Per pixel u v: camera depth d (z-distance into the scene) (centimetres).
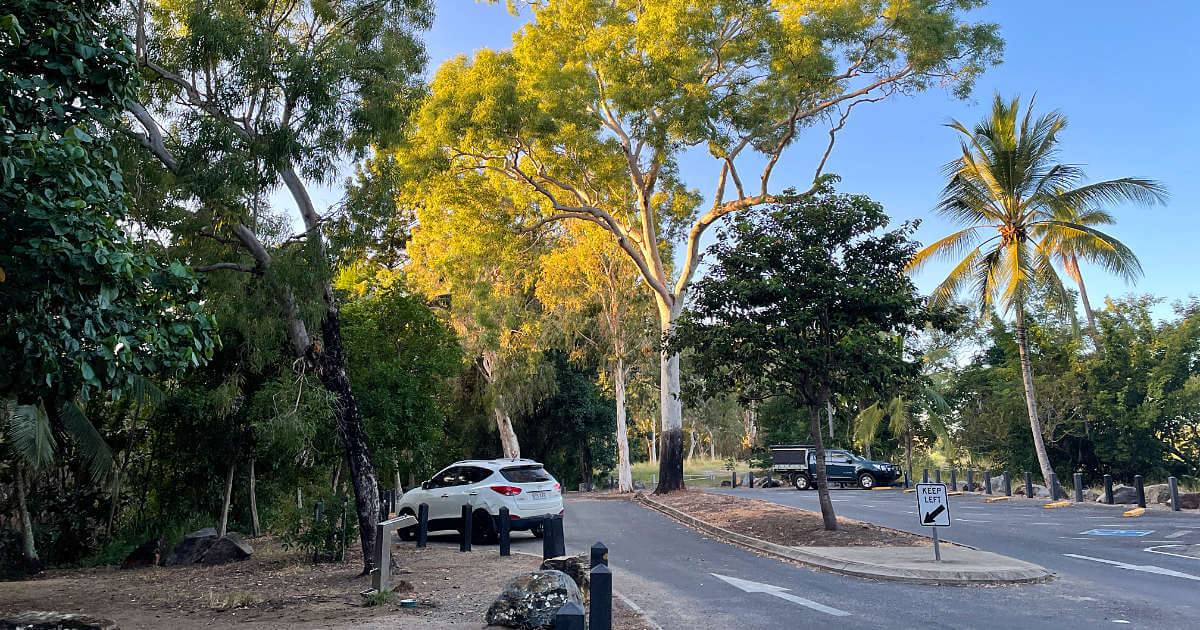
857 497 3030
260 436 1338
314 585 1123
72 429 1515
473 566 1280
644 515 2331
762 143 2588
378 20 1305
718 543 1653
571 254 3388
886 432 4675
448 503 1684
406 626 827
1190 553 1405
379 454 1723
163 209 1184
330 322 1270
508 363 3575
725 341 1619
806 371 1594
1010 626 836
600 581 596
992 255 2886
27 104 642
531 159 2669
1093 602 970
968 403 4075
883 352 1551
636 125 2450
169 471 1936
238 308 1299
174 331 685
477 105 2355
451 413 3872
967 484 3341
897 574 1162
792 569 1286
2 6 634
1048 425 3516
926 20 2361
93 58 684
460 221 2686
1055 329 3603
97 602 1025
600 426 4516
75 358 621
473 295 3284
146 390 1505
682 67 2402
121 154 1067
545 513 1678
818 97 2608
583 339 3822
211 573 1302
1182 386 3294
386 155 1330
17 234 595
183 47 1150
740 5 2386
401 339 1894
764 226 1675
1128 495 2505
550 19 2570
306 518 1413
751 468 5825
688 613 911
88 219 611
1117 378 3441
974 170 2870
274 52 1182
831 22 2373
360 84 1257
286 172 1251
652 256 2927
